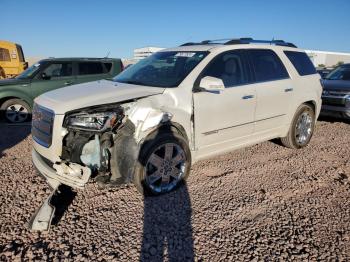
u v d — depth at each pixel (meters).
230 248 2.95
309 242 3.07
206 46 4.72
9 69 16.25
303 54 5.89
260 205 3.76
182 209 3.61
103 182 3.52
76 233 3.11
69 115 3.39
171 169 3.92
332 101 8.16
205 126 4.15
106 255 2.80
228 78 4.45
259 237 3.13
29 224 3.11
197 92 4.05
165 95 3.84
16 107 8.39
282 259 2.81
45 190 3.97
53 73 8.86
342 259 2.84
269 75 5.05
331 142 6.57
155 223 3.31
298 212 3.62
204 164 4.98
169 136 3.76
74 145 3.37
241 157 5.38
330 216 3.55
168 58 4.72
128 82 4.43
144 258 2.78
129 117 3.58
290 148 5.92
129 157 3.53
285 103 5.25
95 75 9.38
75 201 3.71
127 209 3.57
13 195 3.83
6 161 5.01
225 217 3.47
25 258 2.74
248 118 4.68
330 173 4.81
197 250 2.91
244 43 4.88
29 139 6.45
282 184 4.36
